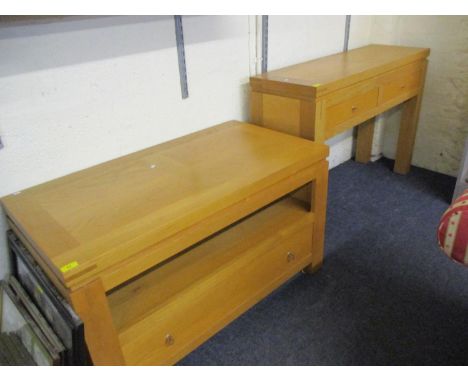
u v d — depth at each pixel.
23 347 1.09
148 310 1.07
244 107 1.79
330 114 1.58
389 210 2.04
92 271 0.88
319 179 1.41
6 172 1.17
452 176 2.32
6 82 1.10
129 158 1.38
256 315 1.46
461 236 0.98
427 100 2.27
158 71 1.42
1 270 1.24
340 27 2.10
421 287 1.54
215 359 1.29
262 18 1.69
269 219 1.44
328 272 1.64
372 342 1.32
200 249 1.30
